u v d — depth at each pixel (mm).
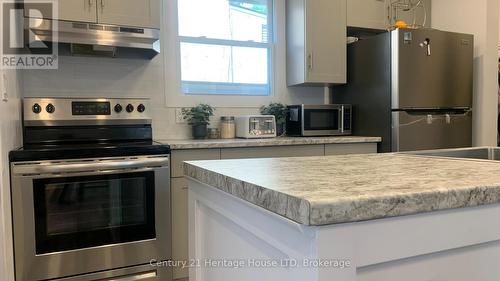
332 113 3234
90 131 2451
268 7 3459
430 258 705
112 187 2150
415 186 710
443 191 684
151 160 2232
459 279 740
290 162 1163
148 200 2242
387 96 3014
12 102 2037
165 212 2295
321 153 2863
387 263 656
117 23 2439
